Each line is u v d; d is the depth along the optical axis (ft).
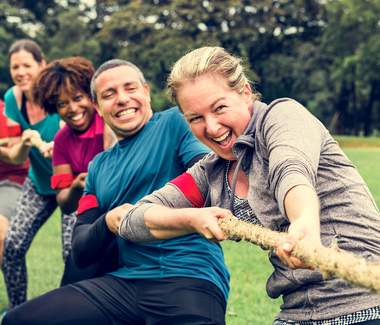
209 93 9.84
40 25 160.66
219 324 12.78
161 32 141.28
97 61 150.30
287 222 9.93
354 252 9.56
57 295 13.17
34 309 12.99
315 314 9.86
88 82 17.46
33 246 31.09
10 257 20.22
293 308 10.20
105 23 146.10
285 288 10.17
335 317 9.68
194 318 12.59
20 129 21.09
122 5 161.48
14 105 21.16
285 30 153.17
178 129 13.69
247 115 10.07
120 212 12.38
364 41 148.05
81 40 152.15
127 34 144.87
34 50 21.52
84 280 13.48
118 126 13.91
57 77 17.44
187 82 9.93
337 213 9.71
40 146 19.13
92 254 13.16
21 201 20.39
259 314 20.35
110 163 14.11
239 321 19.70
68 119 17.54
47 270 26.25
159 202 11.15
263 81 155.63
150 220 10.49
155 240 10.65
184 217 9.88
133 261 13.35
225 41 146.82
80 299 13.07
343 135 162.30
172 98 10.23
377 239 9.62
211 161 10.67
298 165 8.93
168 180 13.60
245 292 22.61
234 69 9.95
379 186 50.90
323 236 9.72
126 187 13.69
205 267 13.14
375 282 6.92
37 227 20.42
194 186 11.18
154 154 13.65
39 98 17.66
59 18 156.76
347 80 149.79
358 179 9.96
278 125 9.66
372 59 144.56
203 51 10.02
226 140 10.12
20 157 20.10
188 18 142.72
